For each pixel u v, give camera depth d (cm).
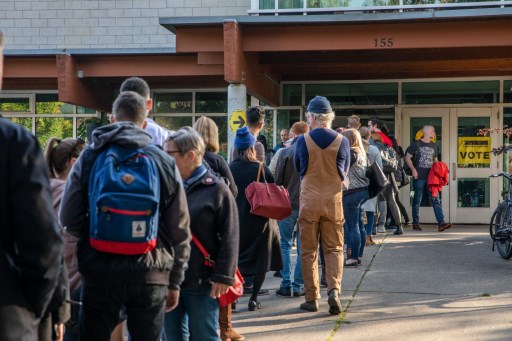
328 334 733
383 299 879
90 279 440
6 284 321
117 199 421
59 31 1872
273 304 869
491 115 1733
